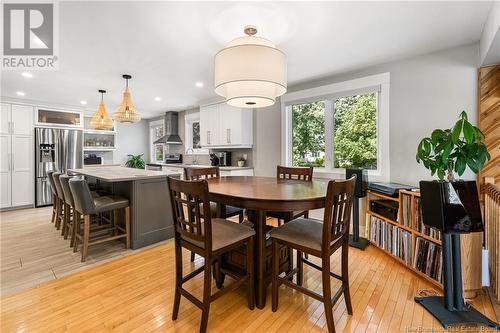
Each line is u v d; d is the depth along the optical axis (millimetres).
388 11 1929
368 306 1744
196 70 3277
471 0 1801
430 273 2023
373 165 3260
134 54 2746
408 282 2053
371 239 2797
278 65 1844
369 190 2834
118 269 2309
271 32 2244
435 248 2002
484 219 2197
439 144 1794
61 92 4367
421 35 2320
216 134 4977
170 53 2725
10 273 2225
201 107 5309
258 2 1807
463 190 1630
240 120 4484
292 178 2918
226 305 1771
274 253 1694
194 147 6172
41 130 4926
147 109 6105
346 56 2816
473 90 2479
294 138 4125
